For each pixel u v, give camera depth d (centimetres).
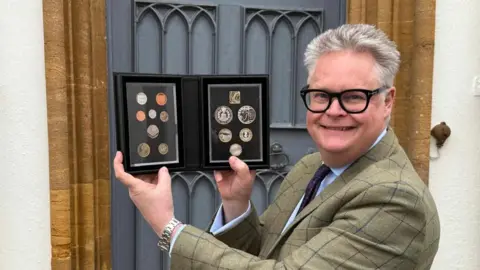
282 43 226
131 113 115
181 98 121
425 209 94
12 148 193
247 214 124
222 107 122
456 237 214
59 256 194
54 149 190
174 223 105
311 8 225
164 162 120
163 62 219
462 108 209
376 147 105
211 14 221
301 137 230
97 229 204
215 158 122
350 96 100
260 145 123
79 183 198
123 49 213
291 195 125
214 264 97
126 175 110
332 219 101
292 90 228
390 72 103
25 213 196
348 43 101
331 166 110
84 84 194
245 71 225
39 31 191
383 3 202
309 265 92
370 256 91
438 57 206
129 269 222
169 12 218
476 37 206
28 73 192
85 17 192
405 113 207
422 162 204
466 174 212
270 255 110
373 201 94
